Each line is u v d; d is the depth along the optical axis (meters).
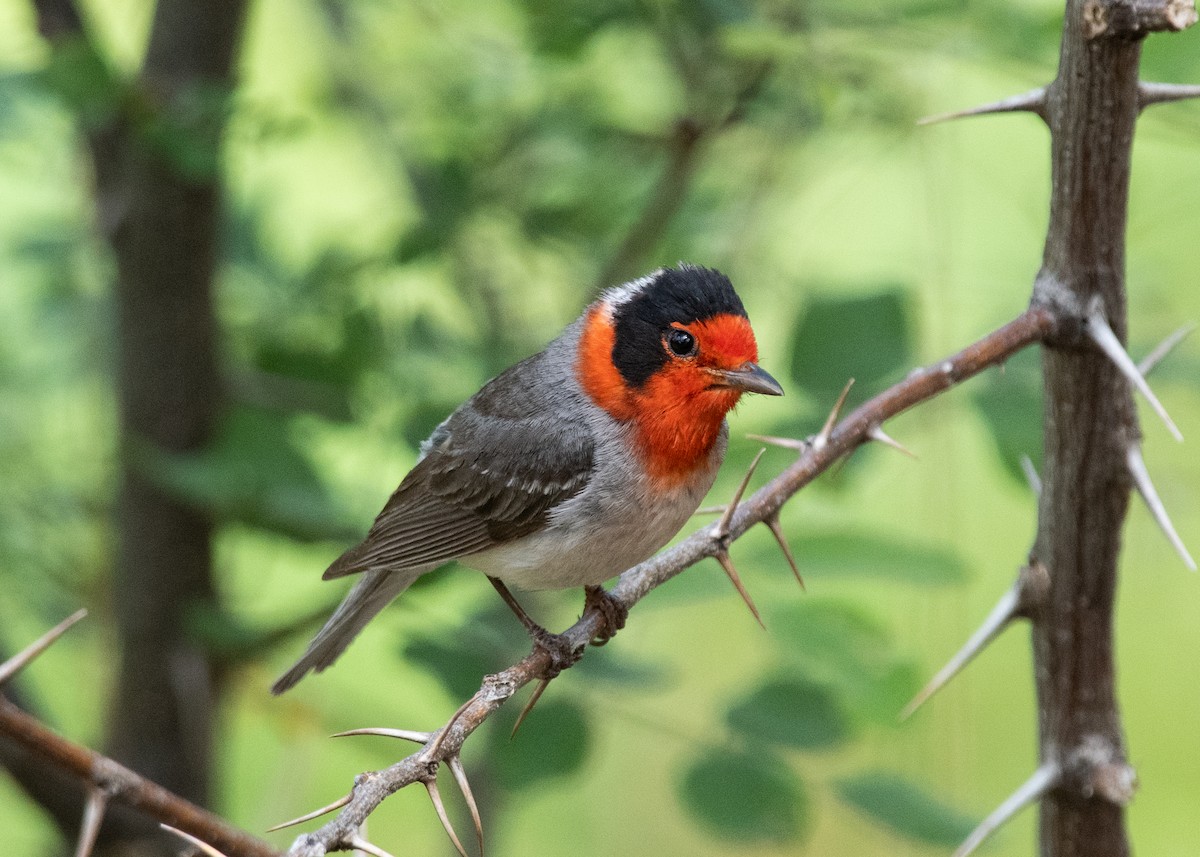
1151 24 6.13
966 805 11.29
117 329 11.70
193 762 11.84
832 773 9.66
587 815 14.83
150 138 10.54
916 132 12.23
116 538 11.91
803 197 14.16
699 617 14.31
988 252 12.94
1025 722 15.54
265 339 12.08
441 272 13.05
